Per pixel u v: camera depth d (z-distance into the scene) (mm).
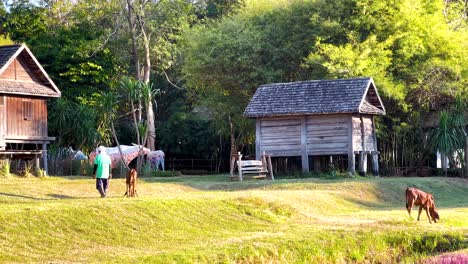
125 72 57312
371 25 49344
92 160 44594
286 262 20141
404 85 47875
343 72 46438
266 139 44031
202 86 54688
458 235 22797
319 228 23625
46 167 40312
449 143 46469
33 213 21453
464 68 48969
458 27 54625
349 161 42125
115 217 22594
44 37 52406
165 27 57531
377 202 34938
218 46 50969
